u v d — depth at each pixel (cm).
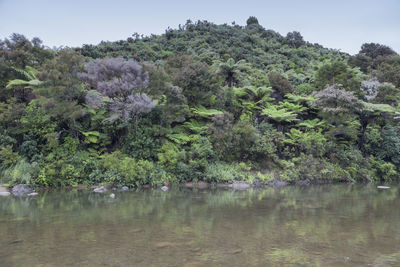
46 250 692
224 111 2459
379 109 2648
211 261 633
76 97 2009
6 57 2225
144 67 2080
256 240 791
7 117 1838
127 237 801
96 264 607
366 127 3084
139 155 1998
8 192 1536
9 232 837
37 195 1497
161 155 2012
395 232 890
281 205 1320
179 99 2130
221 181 2081
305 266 616
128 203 1309
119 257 650
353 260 656
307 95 3291
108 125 2089
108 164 1831
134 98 1934
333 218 1070
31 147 1762
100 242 755
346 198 1562
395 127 3064
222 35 5878
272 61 4856
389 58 5169
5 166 1741
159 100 2366
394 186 2277
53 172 1684
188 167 2036
